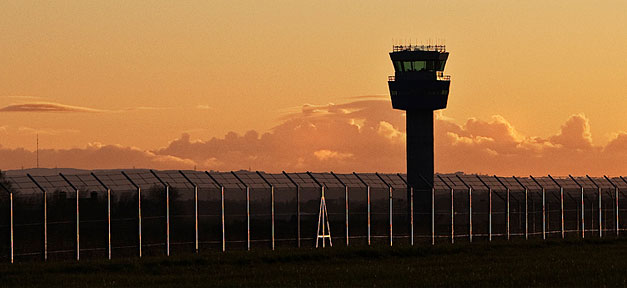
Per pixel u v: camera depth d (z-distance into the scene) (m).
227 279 122.62
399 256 156.50
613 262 142.38
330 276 125.44
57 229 160.38
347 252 154.38
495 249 167.88
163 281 120.50
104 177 155.88
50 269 129.75
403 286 114.50
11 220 141.50
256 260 144.12
